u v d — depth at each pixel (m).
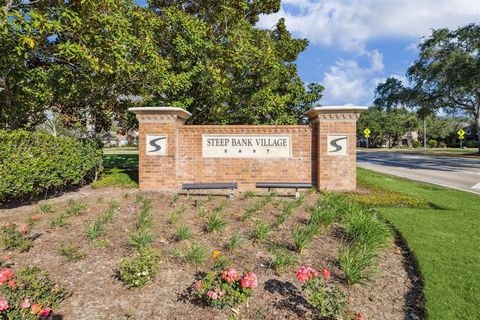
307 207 7.00
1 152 6.52
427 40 27.95
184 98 13.21
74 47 8.13
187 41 12.59
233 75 14.02
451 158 27.66
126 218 5.80
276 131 10.06
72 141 9.16
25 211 6.55
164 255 4.20
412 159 26.89
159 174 9.73
